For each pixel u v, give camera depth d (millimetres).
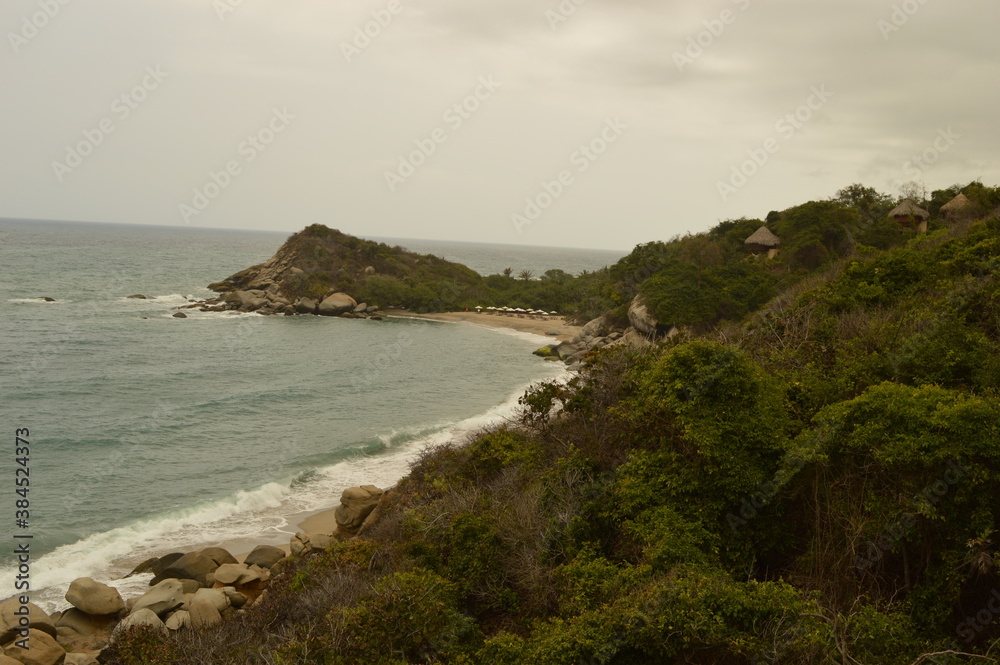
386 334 74688
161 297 90750
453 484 17094
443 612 11508
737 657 8898
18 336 58250
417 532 14719
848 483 10422
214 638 13391
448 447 22938
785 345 15812
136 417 35938
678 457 12094
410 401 42469
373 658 10641
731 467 11156
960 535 8969
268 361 53906
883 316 16312
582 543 12219
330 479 28188
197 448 31500
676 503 11617
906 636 8555
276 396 41812
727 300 47812
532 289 105812
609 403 16156
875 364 13031
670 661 9227
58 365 48031
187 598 17547
